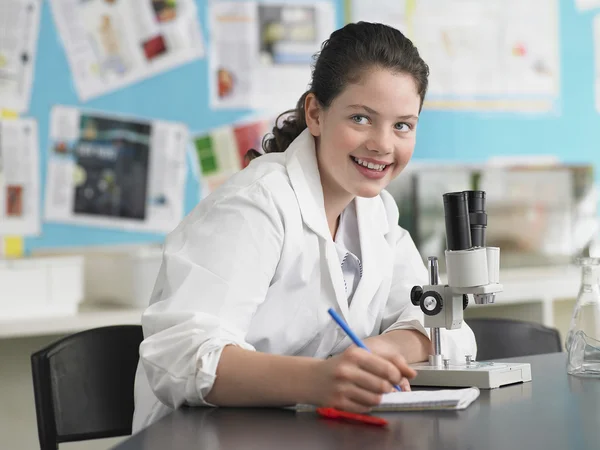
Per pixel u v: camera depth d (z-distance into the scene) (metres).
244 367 1.11
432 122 3.54
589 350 1.32
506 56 3.68
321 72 1.35
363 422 1.02
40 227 2.95
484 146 3.63
